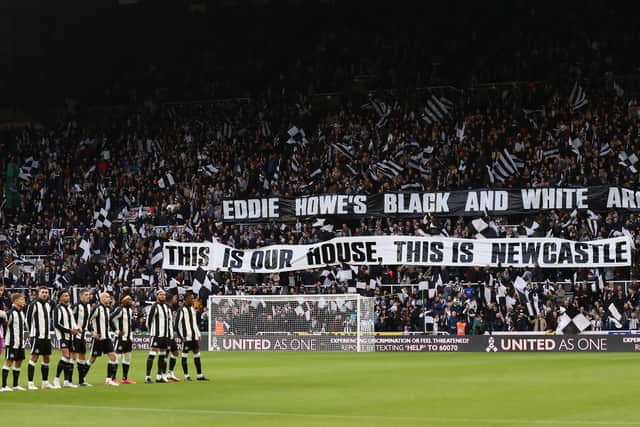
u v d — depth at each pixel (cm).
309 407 2494
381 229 6631
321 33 9012
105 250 7050
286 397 2789
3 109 9194
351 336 5819
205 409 2456
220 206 7112
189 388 3153
